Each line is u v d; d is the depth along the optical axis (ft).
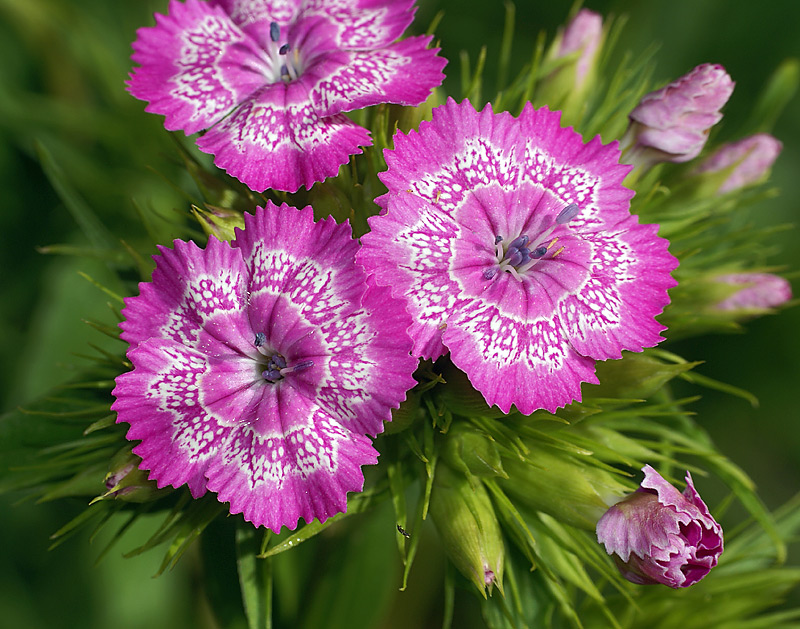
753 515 0.59
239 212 0.57
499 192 0.55
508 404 0.53
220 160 0.55
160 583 0.70
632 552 0.53
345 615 0.65
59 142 0.70
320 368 0.53
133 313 0.54
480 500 0.56
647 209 0.62
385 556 0.65
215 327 0.54
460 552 0.55
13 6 0.69
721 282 0.61
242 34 0.58
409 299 0.54
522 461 0.56
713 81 0.58
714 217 0.64
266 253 0.54
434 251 0.54
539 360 0.54
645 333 0.55
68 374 0.67
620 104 0.63
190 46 0.58
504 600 0.56
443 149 0.55
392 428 0.55
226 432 0.53
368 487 0.57
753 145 0.62
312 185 0.55
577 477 0.55
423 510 0.54
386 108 0.57
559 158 0.56
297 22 0.58
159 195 0.69
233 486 0.53
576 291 0.55
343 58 0.56
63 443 0.60
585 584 0.57
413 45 0.56
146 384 0.53
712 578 0.60
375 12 0.58
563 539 0.57
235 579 0.58
